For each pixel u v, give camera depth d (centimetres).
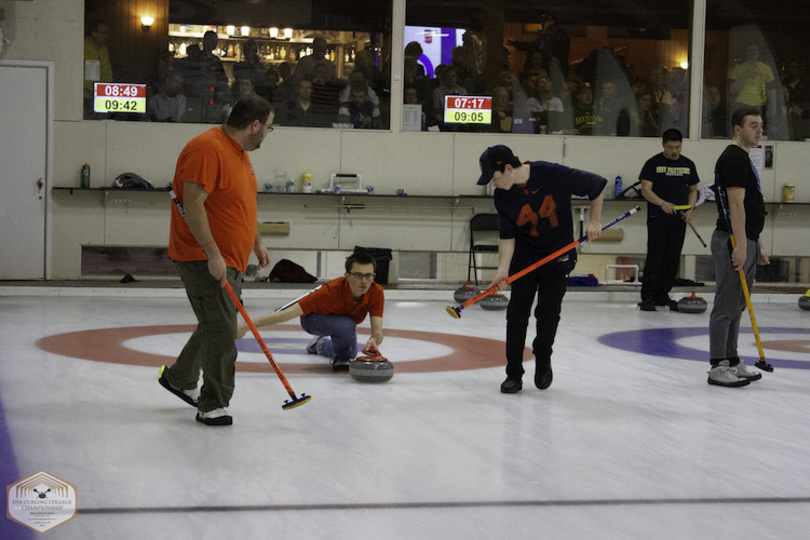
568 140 1280
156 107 1204
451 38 1262
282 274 1155
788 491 304
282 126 1232
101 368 536
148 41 1195
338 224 1232
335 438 371
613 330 814
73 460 328
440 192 1259
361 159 1242
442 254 1265
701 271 1302
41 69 1168
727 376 521
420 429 392
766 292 1197
